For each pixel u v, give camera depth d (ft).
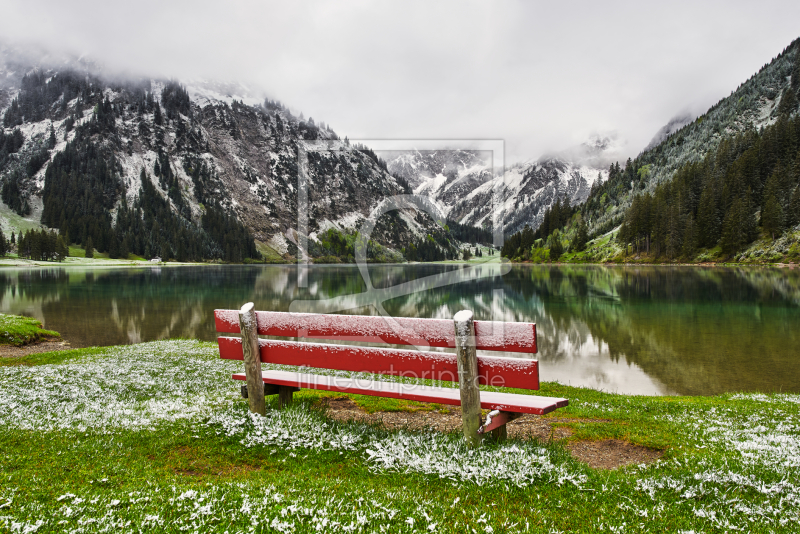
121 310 154.81
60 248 553.64
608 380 67.46
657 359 82.33
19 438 17.70
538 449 16.84
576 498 13.41
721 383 65.46
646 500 13.48
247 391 20.47
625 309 149.28
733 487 14.65
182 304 171.12
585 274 337.72
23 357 51.67
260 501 12.17
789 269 320.70
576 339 102.42
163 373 38.45
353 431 18.98
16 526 10.18
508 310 144.66
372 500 12.47
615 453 20.07
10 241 602.44
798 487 14.65
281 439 17.81
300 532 10.68
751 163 464.65
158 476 14.52
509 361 15.69
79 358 49.42
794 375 69.92
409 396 17.74
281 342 19.63
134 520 10.85
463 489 13.82
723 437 22.67
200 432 18.97
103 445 17.20
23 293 210.59
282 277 348.59
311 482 14.15
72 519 10.84
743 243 396.16
